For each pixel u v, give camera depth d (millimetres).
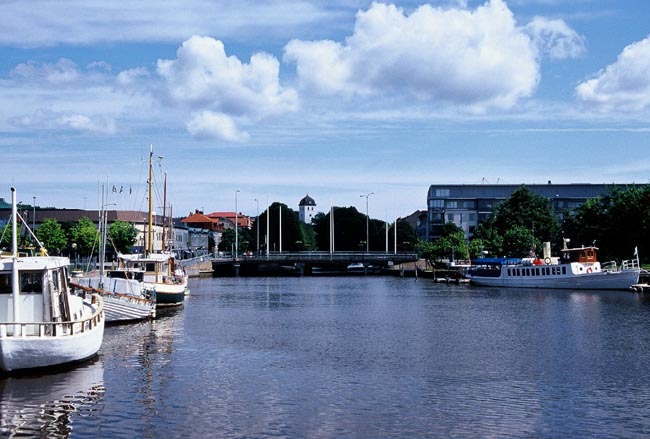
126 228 164875
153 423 30531
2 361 36719
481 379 39938
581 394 36281
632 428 30391
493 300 99250
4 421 30562
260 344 53125
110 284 70438
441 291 122312
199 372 41406
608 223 133375
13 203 39625
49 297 39531
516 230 165750
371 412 32719
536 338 56656
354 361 45656
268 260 192875
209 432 29391
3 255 41656
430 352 49500
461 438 28969
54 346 37594
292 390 37000
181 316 75375
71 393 35125
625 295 105125
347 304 93750
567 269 122562
